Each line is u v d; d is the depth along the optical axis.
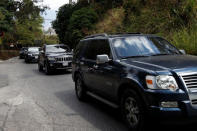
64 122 5.33
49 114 5.98
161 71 4.11
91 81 6.42
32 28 62.31
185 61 4.54
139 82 4.26
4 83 11.31
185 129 4.64
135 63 4.74
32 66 21.22
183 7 14.36
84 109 6.38
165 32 14.52
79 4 35.81
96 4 30.08
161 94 3.94
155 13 16.62
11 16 36.84
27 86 10.27
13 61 29.75
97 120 5.42
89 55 6.76
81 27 27.81
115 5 26.25
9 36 48.56
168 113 3.89
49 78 12.70
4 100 7.66
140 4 19.59
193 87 3.97
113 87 5.15
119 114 5.86
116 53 5.41
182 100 3.89
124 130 4.74
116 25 21.67
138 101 4.30
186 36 11.73
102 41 6.14
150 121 4.18
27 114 6.02
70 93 8.55
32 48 28.50
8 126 5.16
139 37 5.89
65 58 14.27
